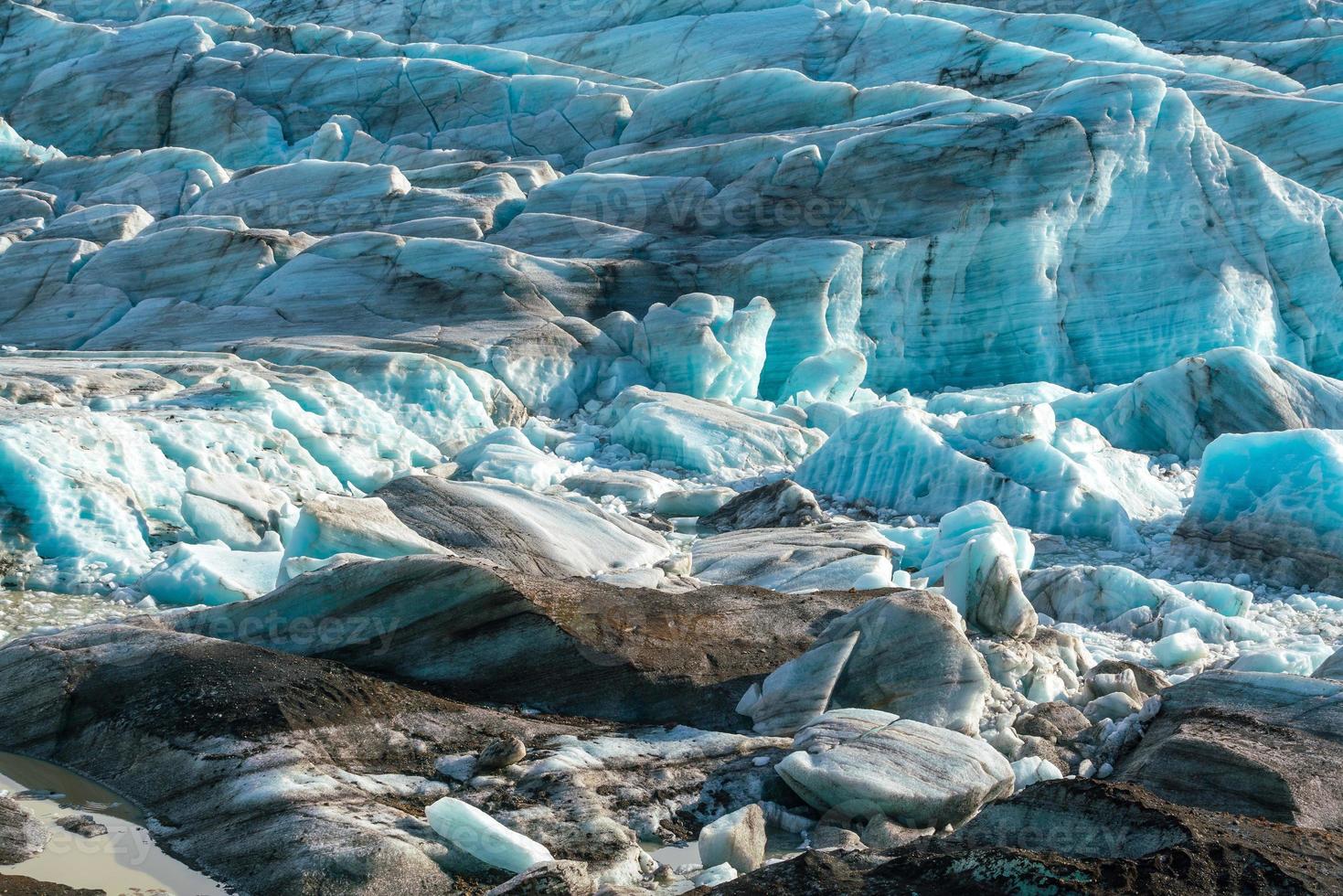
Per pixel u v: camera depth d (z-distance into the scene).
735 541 9.85
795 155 18.30
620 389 15.35
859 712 5.77
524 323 15.81
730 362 15.53
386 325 15.89
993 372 17.36
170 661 5.73
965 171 17.36
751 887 4.02
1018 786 5.54
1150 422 14.18
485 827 4.60
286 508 9.88
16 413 10.06
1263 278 17.62
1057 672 6.80
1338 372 17.98
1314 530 9.98
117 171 23.00
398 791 5.08
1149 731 5.95
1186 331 17.11
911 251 16.92
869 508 12.02
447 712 5.71
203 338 15.68
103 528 9.16
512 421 14.45
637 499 11.86
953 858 3.99
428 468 12.40
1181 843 4.06
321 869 4.39
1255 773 5.05
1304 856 4.14
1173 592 8.88
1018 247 17.05
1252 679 6.03
